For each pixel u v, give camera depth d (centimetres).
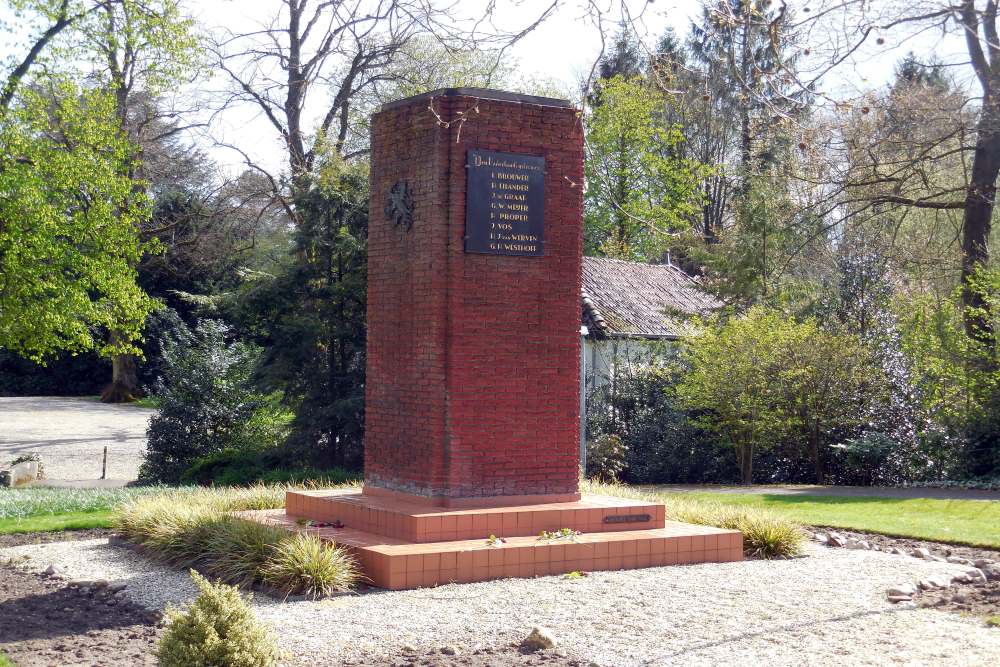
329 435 2275
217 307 2800
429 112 1071
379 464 1144
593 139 3662
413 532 988
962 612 806
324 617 789
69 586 939
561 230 1120
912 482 2125
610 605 829
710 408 2311
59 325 2159
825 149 1611
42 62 2236
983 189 2277
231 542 976
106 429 3619
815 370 2161
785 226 2464
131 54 2550
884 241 2480
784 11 583
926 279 2428
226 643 593
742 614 796
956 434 2089
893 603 842
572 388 1126
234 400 2509
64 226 2128
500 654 683
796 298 2569
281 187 3175
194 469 2283
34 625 784
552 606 826
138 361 4953
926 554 1125
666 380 2484
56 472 2545
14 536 1282
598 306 2745
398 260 1120
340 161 2408
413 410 1094
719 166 3700
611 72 3566
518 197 1093
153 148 3825
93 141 2178
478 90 1076
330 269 2328
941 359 2081
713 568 1009
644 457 2378
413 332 1095
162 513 1168
